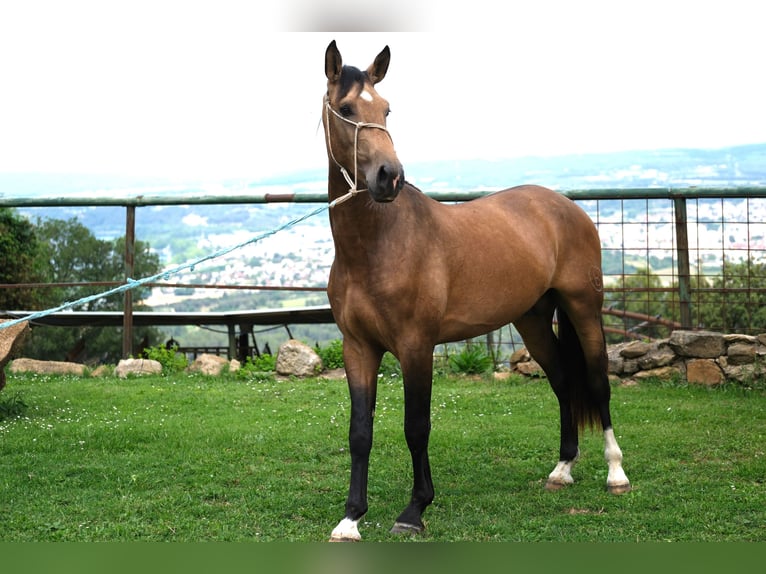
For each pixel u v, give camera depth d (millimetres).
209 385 8180
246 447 5840
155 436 6113
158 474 5223
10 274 17484
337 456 5645
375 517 4465
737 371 7531
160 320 10703
